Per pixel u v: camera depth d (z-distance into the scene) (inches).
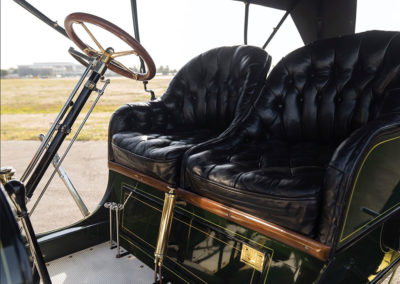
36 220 133.3
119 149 70.6
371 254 48.4
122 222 70.4
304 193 41.3
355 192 39.5
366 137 40.0
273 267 43.7
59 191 171.5
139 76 53.4
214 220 51.7
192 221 55.3
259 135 73.2
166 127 89.2
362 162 39.2
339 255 40.5
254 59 77.5
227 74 84.0
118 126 78.1
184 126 90.1
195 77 91.1
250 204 46.4
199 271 53.8
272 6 92.7
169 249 59.2
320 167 50.5
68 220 134.0
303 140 73.3
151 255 62.9
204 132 82.6
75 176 195.9
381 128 41.6
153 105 87.7
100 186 180.7
